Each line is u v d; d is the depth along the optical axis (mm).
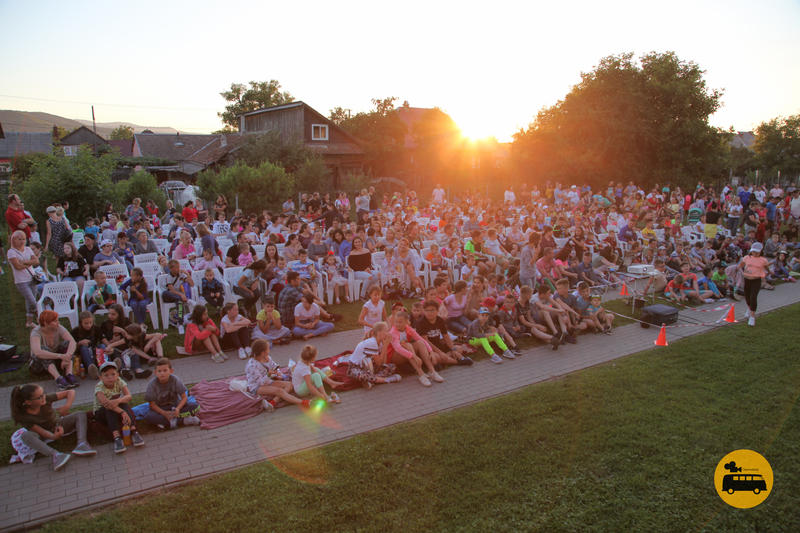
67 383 6590
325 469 4969
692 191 30266
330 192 31094
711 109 30469
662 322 9664
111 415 5391
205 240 10719
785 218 21656
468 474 4922
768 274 13672
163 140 41469
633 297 11227
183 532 4086
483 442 5488
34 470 4949
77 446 5191
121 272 9891
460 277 11781
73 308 9062
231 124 53688
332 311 10258
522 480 4859
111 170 18422
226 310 7926
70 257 9391
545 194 29047
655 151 30562
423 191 35062
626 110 30203
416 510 4410
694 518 4457
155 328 8719
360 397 6703
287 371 6945
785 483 5012
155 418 5727
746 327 9828
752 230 16266
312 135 33719
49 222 10594
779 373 7500
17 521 4215
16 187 18703
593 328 9469
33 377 6832
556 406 6344
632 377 7281
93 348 7105
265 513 4320
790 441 5688
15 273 8320
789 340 9008
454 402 6562
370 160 35344
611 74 30844
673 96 30031
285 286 8992
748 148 47000
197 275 9953
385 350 7137
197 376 7094
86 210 16844
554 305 9227
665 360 7996
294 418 6070
